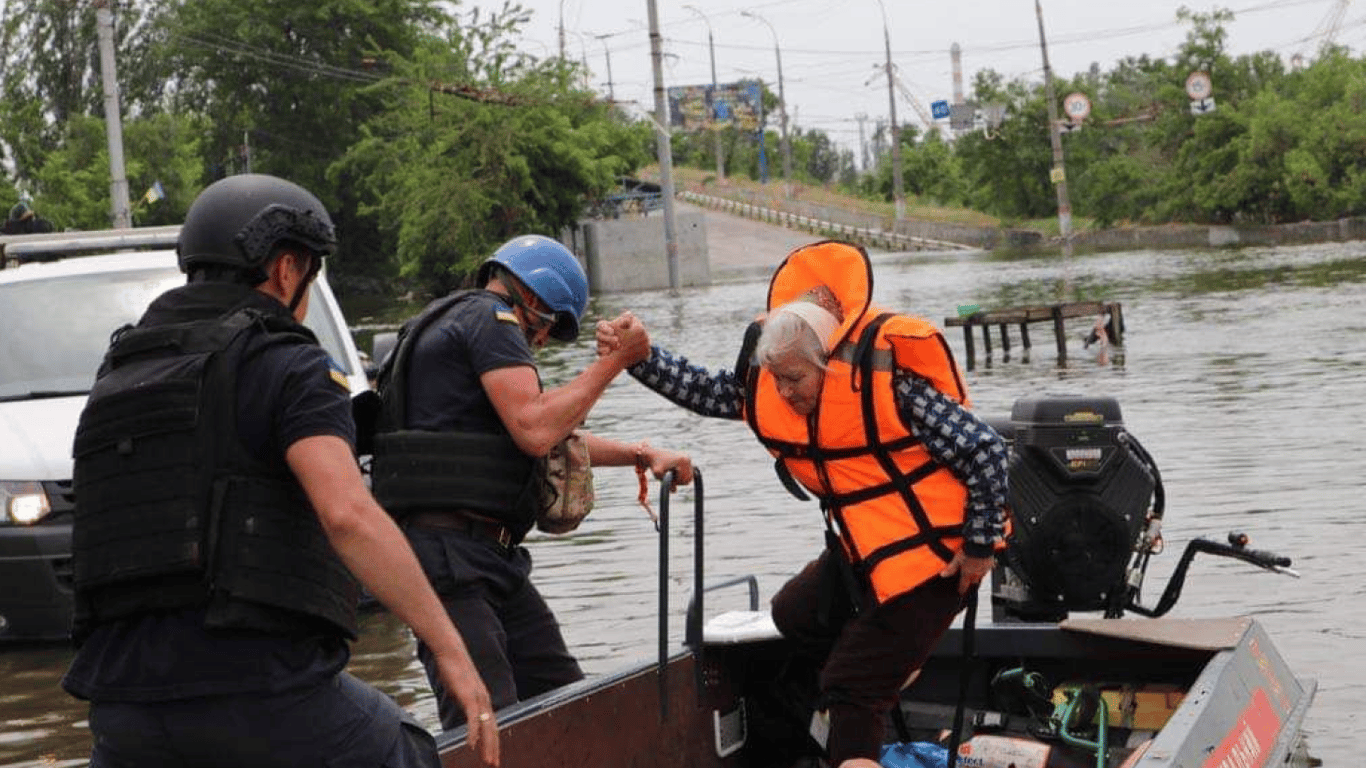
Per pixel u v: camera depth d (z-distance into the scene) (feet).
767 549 44.78
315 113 291.99
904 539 20.88
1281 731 23.21
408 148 239.30
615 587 41.39
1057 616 29.45
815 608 23.13
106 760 14.35
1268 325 103.19
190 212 14.76
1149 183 312.91
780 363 20.72
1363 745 26.76
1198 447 57.57
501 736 19.44
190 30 290.76
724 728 24.43
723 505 52.21
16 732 31.78
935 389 20.77
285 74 293.02
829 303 21.29
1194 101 286.05
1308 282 141.90
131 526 13.75
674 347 115.14
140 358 14.20
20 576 37.96
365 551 13.83
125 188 134.10
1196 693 21.52
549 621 24.64
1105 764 23.86
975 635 25.18
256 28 286.46
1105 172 319.88
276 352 14.02
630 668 22.59
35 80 300.61
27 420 39.91
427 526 22.34
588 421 76.69
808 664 24.89
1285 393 70.69
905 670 21.36
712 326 136.77
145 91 297.53
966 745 24.30
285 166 293.43
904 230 357.20
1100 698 24.44
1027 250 292.81
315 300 45.03
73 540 14.14
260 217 14.51
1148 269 185.68
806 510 50.14
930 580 21.03
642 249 238.89
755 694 25.08
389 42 295.07
